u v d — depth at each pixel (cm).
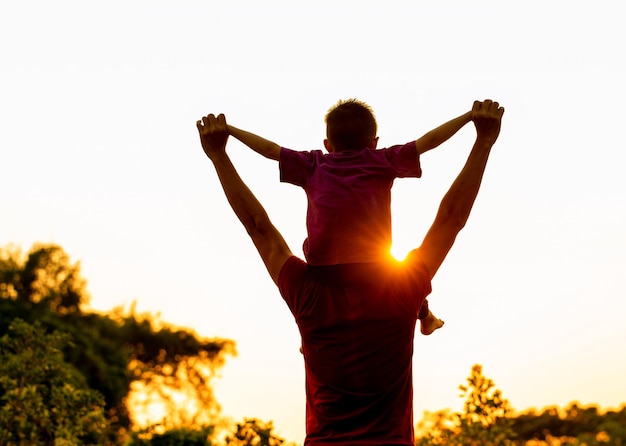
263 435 1033
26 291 3341
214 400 4131
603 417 3175
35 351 1238
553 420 3266
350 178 258
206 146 277
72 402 1194
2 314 2988
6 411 1153
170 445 1505
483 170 262
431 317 306
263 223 272
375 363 248
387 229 257
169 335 4094
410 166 258
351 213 255
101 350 3275
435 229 262
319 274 254
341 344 249
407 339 252
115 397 3138
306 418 256
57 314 3400
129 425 3188
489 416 1116
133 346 4044
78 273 3466
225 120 275
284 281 260
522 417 3378
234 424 1045
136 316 4106
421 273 255
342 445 244
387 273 252
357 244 253
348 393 247
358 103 277
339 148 274
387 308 250
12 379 1211
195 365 4144
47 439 1196
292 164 264
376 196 258
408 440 249
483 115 259
